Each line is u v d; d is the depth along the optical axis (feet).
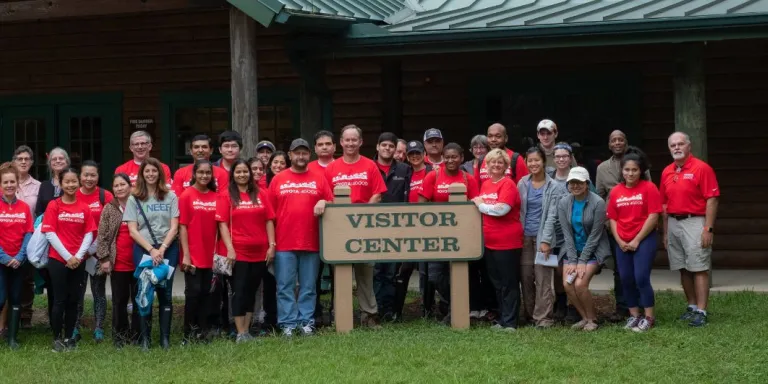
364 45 36.32
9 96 49.37
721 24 33.22
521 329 28.71
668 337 26.99
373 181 30.04
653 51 42.22
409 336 27.73
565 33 34.58
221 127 46.98
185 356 26.22
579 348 25.99
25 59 49.11
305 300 28.99
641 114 42.47
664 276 39.29
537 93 43.45
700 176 29.01
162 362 25.73
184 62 47.11
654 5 36.52
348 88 44.73
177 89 47.21
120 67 47.93
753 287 35.99
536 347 26.09
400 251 29.04
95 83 48.29
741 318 29.78
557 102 43.34
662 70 42.19
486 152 31.73
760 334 27.17
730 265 42.14
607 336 27.37
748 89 41.75
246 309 28.17
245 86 34.12
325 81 40.40
